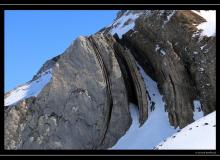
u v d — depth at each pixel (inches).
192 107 1624.0
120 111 1797.5
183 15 1855.3
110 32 2290.8
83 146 1791.3
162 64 1782.7
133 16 2282.2
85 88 1862.7
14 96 2465.6
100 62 1889.8
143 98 1780.3
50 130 1866.4
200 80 1653.5
